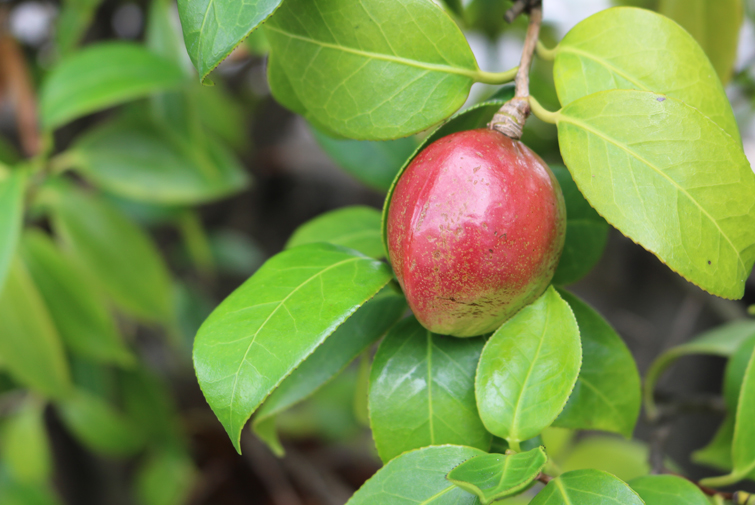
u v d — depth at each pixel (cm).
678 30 38
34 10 91
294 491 95
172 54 64
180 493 81
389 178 47
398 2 37
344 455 101
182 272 114
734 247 36
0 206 53
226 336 36
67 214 67
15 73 70
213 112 89
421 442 37
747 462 41
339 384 102
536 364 36
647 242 35
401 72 38
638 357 97
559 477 36
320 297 36
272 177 120
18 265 63
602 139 36
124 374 78
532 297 37
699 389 92
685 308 71
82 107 56
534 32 38
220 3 35
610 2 71
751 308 39
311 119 41
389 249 37
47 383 65
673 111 36
